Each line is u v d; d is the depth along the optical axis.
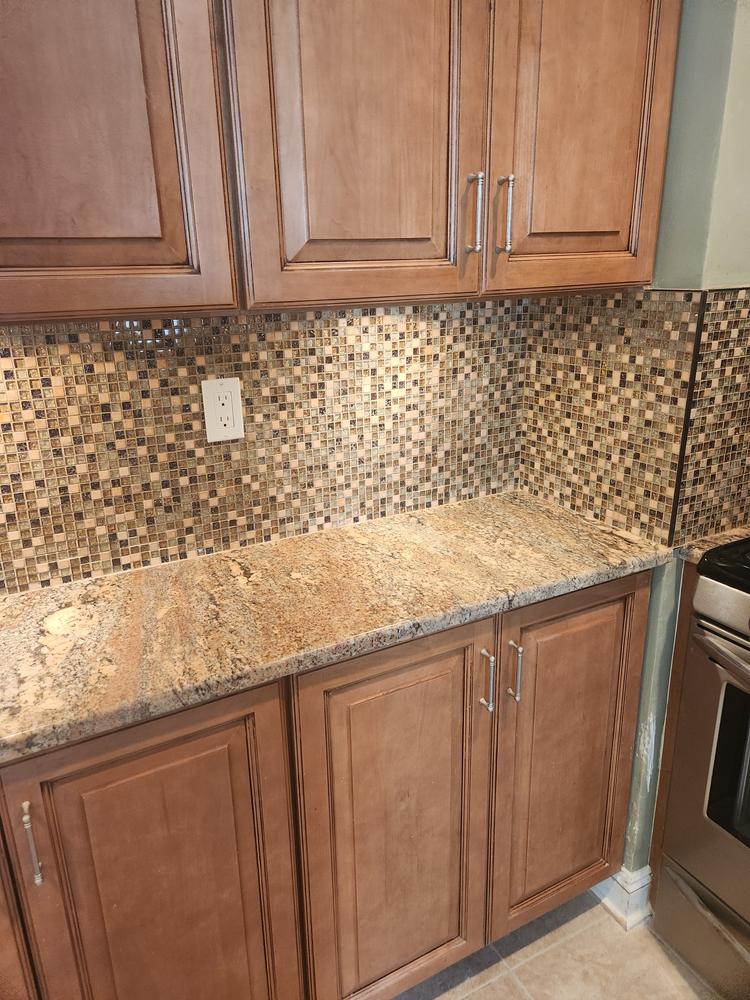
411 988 1.59
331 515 1.63
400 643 1.24
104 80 0.92
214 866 1.19
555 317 1.68
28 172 0.91
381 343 1.57
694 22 1.29
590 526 1.65
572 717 1.53
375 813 1.32
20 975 1.06
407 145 1.13
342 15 1.03
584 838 1.67
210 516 1.50
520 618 1.36
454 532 1.62
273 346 1.46
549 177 1.27
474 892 1.51
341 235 1.12
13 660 1.13
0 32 0.86
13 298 0.95
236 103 1.00
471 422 1.76
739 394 1.49
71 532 1.37
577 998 1.59
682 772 1.56
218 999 1.28
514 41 1.16
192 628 1.21
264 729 1.16
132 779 1.07
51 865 1.04
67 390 1.29
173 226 1.02
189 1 0.94
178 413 1.40
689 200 1.35
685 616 1.54
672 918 1.67
